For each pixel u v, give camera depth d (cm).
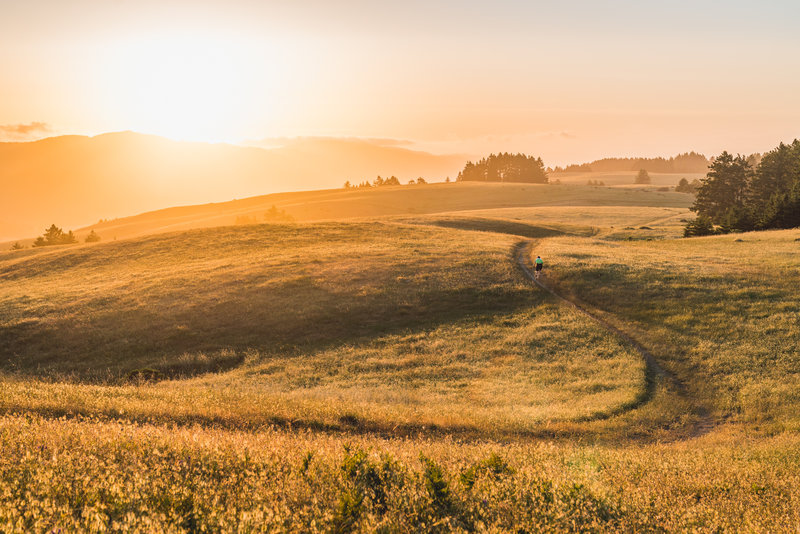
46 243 13625
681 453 1188
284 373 2353
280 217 14588
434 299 3325
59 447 600
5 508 370
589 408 1775
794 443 1299
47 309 3338
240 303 3297
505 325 2905
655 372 2211
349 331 2906
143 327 2994
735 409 1830
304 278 3753
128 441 655
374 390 2058
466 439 1354
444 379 2239
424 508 466
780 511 672
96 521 351
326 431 1255
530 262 4388
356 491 474
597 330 2725
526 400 1925
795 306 2764
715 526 548
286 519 405
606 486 655
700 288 3209
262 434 899
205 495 451
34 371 2519
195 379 2312
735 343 2402
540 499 529
